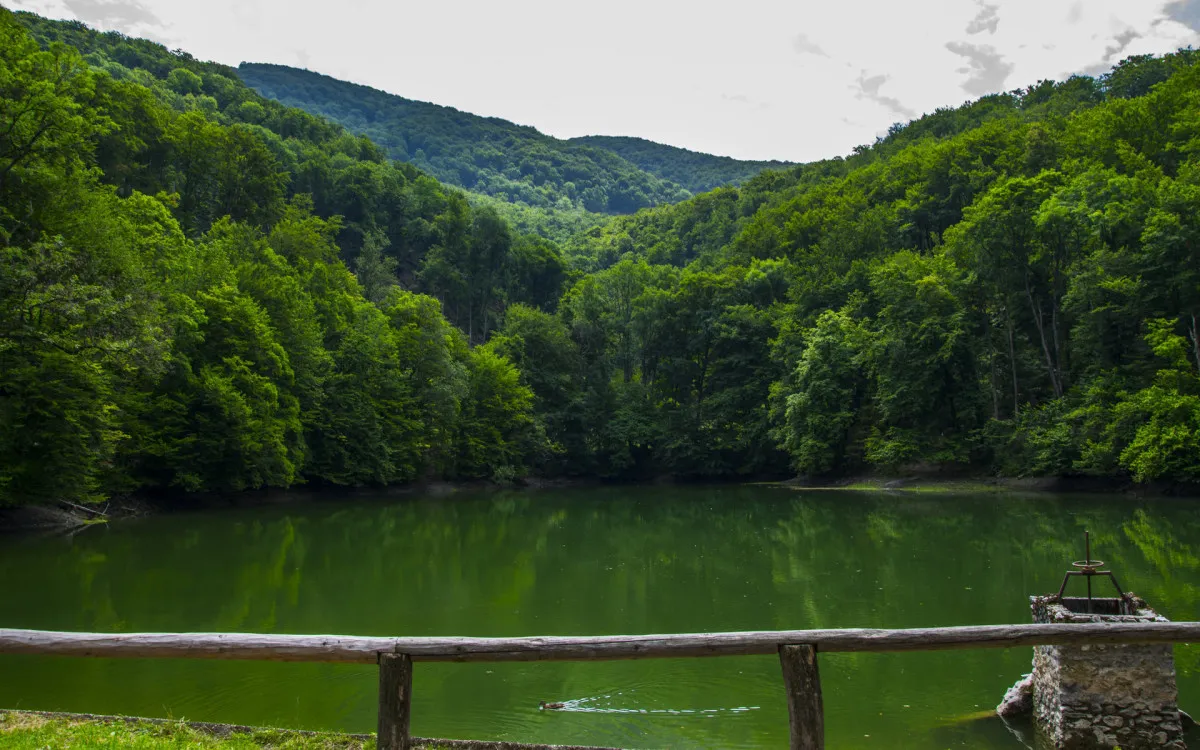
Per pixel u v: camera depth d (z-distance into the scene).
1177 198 37.50
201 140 66.44
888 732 8.44
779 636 5.72
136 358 26.02
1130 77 86.50
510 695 10.01
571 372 66.69
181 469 34.59
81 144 28.95
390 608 15.73
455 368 54.44
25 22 116.50
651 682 10.49
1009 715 8.73
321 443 44.84
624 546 25.52
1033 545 22.61
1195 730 7.73
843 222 72.06
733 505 40.94
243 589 17.73
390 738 5.82
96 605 15.86
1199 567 18.09
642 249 142.00
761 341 62.81
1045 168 60.53
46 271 23.66
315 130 131.00
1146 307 38.09
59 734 6.33
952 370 47.62
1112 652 7.39
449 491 53.62
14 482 25.16
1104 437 36.91
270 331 39.72
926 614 14.33
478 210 101.44
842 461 52.38
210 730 6.68
